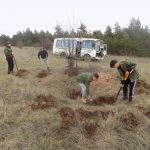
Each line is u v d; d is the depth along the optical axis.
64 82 7.51
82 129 4.30
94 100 5.74
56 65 10.66
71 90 6.72
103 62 14.84
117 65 5.32
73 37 9.02
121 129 4.34
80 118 4.61
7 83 6.71
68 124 4.39
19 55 16.28
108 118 4.54
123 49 25.80
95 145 4.02
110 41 25.66
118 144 4.04
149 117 4.77
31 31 35.19
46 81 7.64
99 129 4.32
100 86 6.87
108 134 4.18
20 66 10.59
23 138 4.18
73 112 4.81
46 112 4.91
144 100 5.64
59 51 15.92
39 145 4.02
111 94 6.24
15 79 7.27
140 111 4.96
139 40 30.73
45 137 4.19
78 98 6.07
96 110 4.97
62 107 5.14
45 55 9.64
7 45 8.80
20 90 6.05
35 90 6.10
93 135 4.21
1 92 6.04
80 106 5.29
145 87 6.73
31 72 9.03
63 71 8.80
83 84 5.64
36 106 5.16
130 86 5.44
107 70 8.59
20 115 4.82
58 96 6.04
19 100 5.61
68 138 4.15
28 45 33.09
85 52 15.01
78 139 4.14
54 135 4.23
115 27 34.53
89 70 8.58
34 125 4.49
